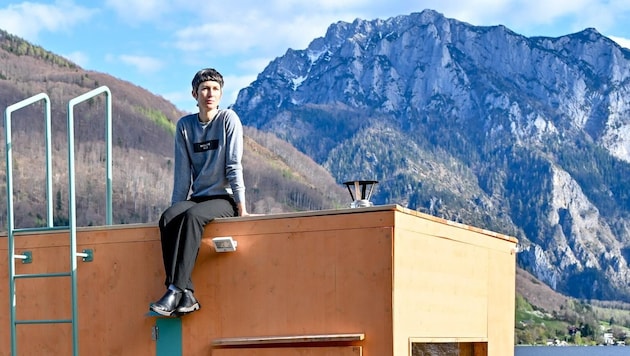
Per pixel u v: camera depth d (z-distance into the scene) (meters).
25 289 7.75
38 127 99.44
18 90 108.62
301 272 6.64
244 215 7.07
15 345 7.42
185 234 6.79
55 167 92.69
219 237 6.91
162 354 7.12
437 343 7.55
